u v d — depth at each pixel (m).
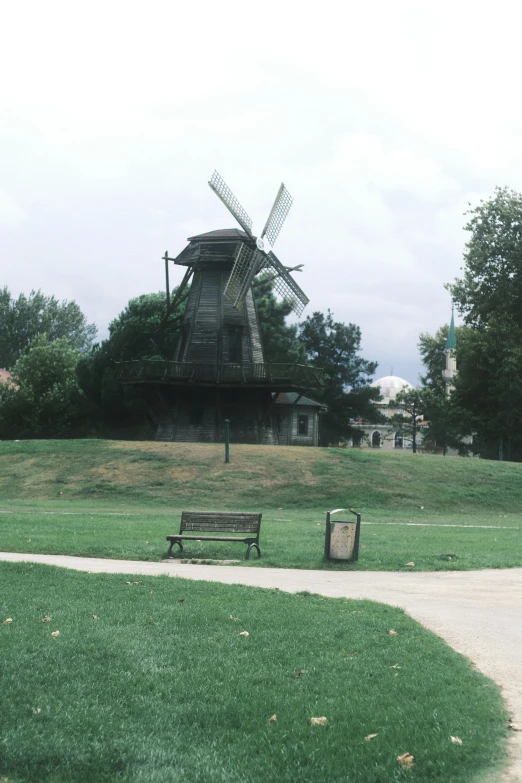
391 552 21.64
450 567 19.53
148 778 6.30
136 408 67.19
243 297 55.25
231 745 6.98
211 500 43.16
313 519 36.25
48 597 13.38
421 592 15.53
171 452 50.00
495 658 10.07
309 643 10.46
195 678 8.80
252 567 19.33
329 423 98.44
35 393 76.94
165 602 13.19
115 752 6.79
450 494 46.09
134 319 68.31
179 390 56.78
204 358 55.53
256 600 13.55
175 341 67.62
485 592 15.59
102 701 8.05
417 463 50.84
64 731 7.21
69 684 8.51
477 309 68.62
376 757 6.67
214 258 55.69
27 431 74.81
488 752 6.80
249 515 21.03
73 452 50.66
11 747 6.81
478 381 78.69
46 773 6.45
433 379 111.88
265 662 9.52
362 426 137.12
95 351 72.25
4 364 112.31
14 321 113.75
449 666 9.44
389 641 10.66
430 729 7.25
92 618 11.67
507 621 12.46
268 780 6.29
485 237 66.31
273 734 7.18
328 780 6.30
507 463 54.00
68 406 75.50
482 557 21.28
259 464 48.19
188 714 7.71
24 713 7.65
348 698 8.13
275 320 79.38
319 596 14.34
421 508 43.56
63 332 117.06
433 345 112.19
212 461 48.47
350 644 10.44
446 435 89.25
